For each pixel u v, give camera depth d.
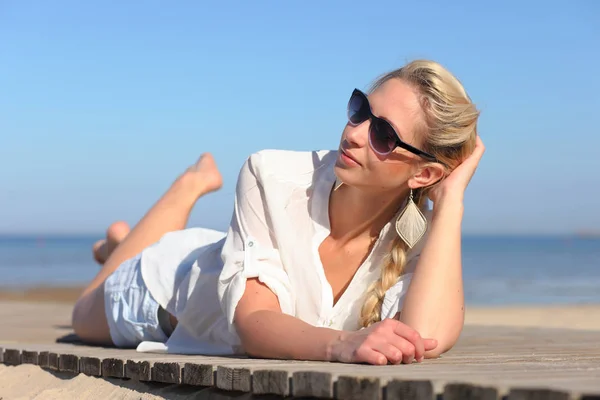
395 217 3.14
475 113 3.13
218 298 3.16
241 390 2.41
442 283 2.98
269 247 3.10
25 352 3.63
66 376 3.33
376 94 3.02
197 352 3.44
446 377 2.02
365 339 2.58
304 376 2.21
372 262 3.14
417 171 3.05
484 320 10.09
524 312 13.21
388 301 3.07
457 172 3.14
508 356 3.04
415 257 3.21
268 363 2.62
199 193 4.69
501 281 29.48
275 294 3.03
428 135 3.02
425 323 2.91
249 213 3.13
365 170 2.95
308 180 3.20
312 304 3.08
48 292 19.72
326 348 2.67
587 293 22.14
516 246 93.19
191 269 3.52
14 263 44.34
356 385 2.07
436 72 3.05
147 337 3.81
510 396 1.75
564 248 81.25
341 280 3.18
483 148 3.20
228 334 3.30
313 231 3.13
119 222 5.29
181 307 3.53
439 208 3.11
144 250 3.95
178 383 2.73
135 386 2.92
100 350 3.69
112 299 3.96
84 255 57.50
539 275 33.53
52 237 169.38
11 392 3.18
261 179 3.12
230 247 3.14
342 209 3.11
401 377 2.02
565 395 1.66
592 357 2.98
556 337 4.74
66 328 5.83
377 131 2.93
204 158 4.84
